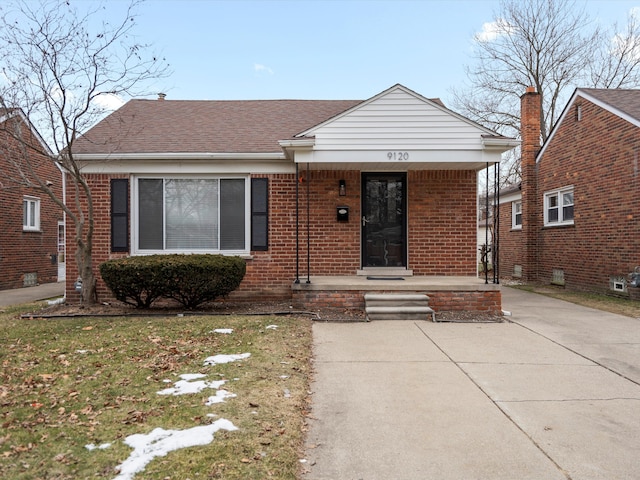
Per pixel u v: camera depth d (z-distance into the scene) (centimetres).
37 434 330
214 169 934
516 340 641
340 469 298
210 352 546
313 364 523
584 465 304
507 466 303
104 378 454
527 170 1499
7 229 1395
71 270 945
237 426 346
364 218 962
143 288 778
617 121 1079
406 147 845
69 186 936
